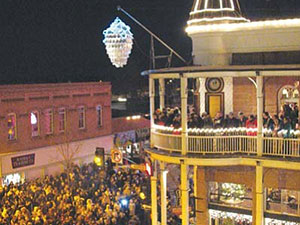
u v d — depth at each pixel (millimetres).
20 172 34688
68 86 38594
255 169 20875
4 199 25609
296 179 20312
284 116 19312
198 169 22297
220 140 19719
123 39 21781
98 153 25797
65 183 29250
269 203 21438
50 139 37156
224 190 22594
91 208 24594
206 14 22328
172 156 20125
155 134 21406
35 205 24859
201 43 22531
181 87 19875
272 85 21359
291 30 20781
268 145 19281
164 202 21516
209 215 22641
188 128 20281
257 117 19344
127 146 39531
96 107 41531
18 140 34719
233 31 21844
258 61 21531
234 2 23219
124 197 26531
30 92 35469
